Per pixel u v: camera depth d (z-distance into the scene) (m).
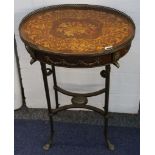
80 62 1.46
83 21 1.71
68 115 2.18
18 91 2.15
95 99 2.14
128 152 1.90
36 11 1.79
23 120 2.14
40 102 2.21
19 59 2.03
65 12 1.81
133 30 1.60
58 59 1.46
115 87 2.08
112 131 2.04
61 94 2.15
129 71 2.00
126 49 1.56
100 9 1.81
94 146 1.94
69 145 1.95
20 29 1.63
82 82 2.08
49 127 2.08
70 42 1.51
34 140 1.99
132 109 2.16
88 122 2.12
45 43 1.51
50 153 1.90
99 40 1.53
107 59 1.48
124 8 1.81
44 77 1.72
